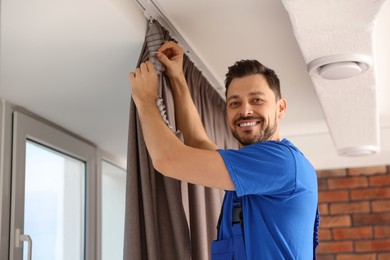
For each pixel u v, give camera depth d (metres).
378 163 5.10
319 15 2.07
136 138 2.15
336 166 5.18
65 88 2.58
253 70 2.01
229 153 1.78
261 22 2.49
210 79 3.07
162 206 2.15
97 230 3.26
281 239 1.79
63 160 3.04
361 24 2.14
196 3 2.29
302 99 3.56
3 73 2.39
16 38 2.13
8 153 2.55
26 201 2.65
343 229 5.21
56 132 2.92
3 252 2.41
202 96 2.83
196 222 2.32
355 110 3.21
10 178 2.53
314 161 4.83
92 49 2.25
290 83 3.27
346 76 2.57
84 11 1.98
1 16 1.98
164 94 2.20
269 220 1.82
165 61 2.21
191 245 2.31
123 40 2.20
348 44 2.34
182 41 2.60
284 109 2.11
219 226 1.98
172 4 2.28
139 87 1.97
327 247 5.20
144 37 2.21
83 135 3.21
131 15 2.13
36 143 2.80
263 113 1.97
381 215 5.18
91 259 3.14
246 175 1.75
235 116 1.99
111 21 2.06
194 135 2.23
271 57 2.88
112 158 3.61
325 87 2.82
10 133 2.59
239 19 2.46
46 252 2.76
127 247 2.00
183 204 2.22
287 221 1.81
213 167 1.75
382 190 5.21
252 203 1.84
